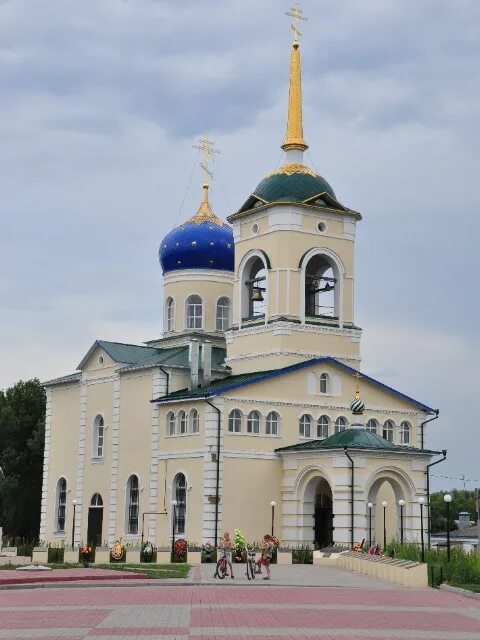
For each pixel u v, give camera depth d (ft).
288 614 108.99
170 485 248.11
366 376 261.24
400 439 265.54
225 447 238.48
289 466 242.58
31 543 295.48
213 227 297.53
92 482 276.82
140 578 157.58
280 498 243.60
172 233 300.20
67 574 157.48
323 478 236.22
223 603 120.98
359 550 203.10
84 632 91.09
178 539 226.17
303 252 260.01
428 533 234.99
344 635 90.84
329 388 256.52
